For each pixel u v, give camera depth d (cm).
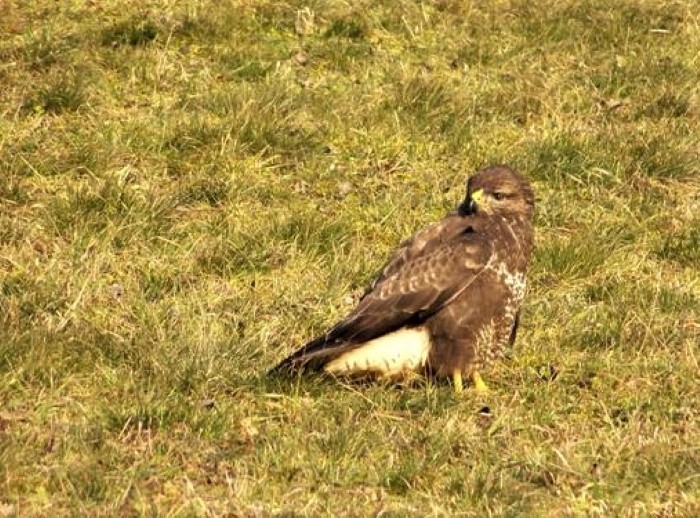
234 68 1950
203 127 1741
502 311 1312
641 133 1833
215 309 1416
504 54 2025
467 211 1350
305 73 1956
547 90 1927
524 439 1193
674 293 1462
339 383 1272
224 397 1238
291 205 1653
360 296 1462
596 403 1258
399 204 1659
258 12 2073
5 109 1786
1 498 1069
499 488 1092
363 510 1066
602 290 1491
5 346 1256
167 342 1305
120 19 2025
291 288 1472
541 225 1642
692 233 1600
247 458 1145
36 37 1952
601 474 1124
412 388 1297
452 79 1959
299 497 1092
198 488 1102
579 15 2130
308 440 1163
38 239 1528
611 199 1695
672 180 1745
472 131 1809
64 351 1277
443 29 2084
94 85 1855
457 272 1291
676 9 2184
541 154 1755
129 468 1110
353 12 2100
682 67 2019
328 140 1786
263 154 1736
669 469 1123
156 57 1914
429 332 1295
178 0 2100
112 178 1641
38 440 1149
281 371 1266
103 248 1514
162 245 1534
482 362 1314
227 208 1630
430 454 1143
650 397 1266
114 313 1397
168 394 1223
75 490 1073
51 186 1642
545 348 1373
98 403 1220
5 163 1656
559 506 1089
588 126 1864
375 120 1814
